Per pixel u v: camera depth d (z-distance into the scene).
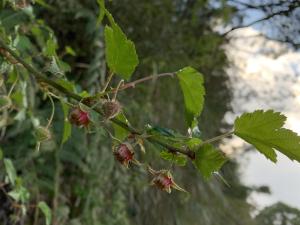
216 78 1.27
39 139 0.31
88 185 0.94
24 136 0.86
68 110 0.29
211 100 1.26
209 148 0.24
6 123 0.75
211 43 1.14
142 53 1.09
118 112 0.25
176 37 1.12
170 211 1.10
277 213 1.34
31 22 0.70
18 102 0.50
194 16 1.12
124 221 0.98
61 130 0.89
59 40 1.01
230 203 1.31
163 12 1.10
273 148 0.23
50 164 0.90
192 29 1.14
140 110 1.05
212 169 0.24
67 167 0.95
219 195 1.24
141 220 1.06
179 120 1.14
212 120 1.24
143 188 1.02
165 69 1.11
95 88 0.98
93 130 0.28
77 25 1.01
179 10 1.15
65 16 1.00
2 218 0.84
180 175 1.12
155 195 1.08
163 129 0.25
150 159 0.97
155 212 1.08
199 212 1.15
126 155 0.25
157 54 1.10
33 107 0.81
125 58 0.25
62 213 0.89
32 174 0.86
